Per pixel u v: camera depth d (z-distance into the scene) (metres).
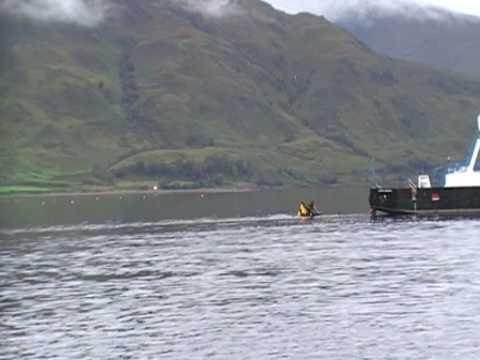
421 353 49.12
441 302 63.66
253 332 56.03
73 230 156.88
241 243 117.00
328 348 51.06
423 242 108.00
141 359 50.06
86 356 51.16
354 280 76.50
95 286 79.00
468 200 148.62
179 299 69.75
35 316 64.12
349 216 169.00
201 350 51.72
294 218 170.25
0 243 132.00
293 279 78.69
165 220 179.75
